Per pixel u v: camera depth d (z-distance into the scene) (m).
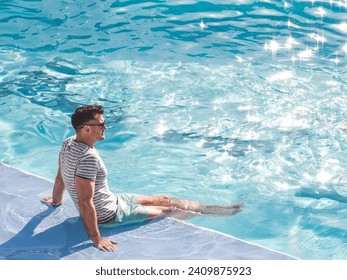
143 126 16.25
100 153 15.29
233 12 21.78
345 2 22.47
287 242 12.30
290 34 20.41
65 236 11.70
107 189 11.76
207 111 16.78
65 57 19.45
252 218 12.96
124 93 17.62
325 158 14.88
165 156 15.12
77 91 17.75
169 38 20.31
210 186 14.03
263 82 17.92
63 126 16.38
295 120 16.28
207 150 15.30
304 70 18.45
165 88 17.80
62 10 22.20
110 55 19.50
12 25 21.19
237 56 19.28
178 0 22.75
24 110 16.98
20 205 12.61
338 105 16.81
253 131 15.93
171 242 11.52
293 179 14.23
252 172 14.49
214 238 11.62
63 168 11.35
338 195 13.70
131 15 21.77
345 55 19.27
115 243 11.46
